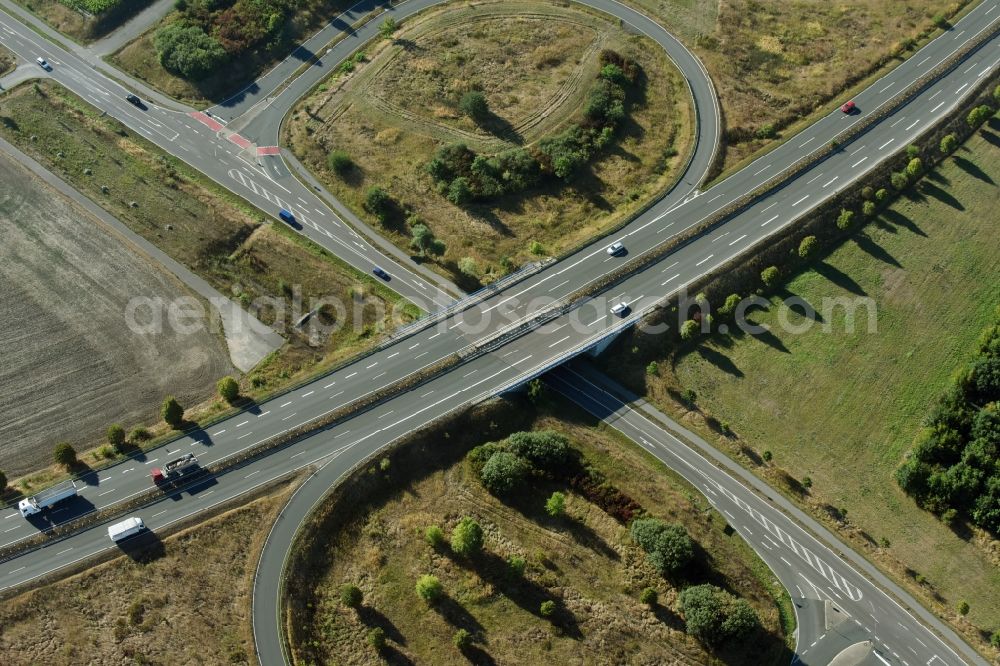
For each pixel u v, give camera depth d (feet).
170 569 319.47
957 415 346.13
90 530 330.75
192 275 408.67
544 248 410.31
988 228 412.77
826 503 342.85
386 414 357.61
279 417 359.05
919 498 340.59
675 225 413.18
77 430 360.07
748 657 304.09
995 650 307.99
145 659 300.81
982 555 327.47
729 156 441.27
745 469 351.05
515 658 302.45
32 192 436.35
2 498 339.16
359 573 321.93
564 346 374.02
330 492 334.85
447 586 317.63
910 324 386.11
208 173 444.14
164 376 375.86
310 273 406.41
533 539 328.90
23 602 313.32
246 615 309.01
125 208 430.61
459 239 413.80
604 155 443.73
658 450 354.95
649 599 310.65
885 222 417.90
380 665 301.43
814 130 449.06
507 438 352.08
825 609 318.04
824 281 400.88
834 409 366.02
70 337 385.70
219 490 338.54
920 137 439.22
